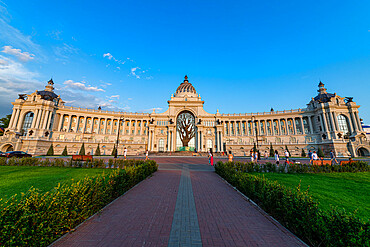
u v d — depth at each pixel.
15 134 53.19
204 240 5.19
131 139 70.38
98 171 17.22
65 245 4.80
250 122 72.75
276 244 5.02
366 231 3.80
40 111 58.31
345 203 8.55
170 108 70.25
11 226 3.84
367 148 51.62
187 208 7.86
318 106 62.69
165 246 4.82
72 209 5.76
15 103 59.72
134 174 12.23
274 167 18.00
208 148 66.31
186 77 84.56
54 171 17.05
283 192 6.77
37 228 4.36
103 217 6.77
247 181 9.98
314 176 15.34
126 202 8.64
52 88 67.75
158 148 66.56
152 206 8.10
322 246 4.68
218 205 8.33
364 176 15.18
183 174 17.38
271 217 6.95
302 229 5.30
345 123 61.25
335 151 53.66
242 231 5.80
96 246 4.78
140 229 5.82
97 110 71.81
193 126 69.50
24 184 11.28
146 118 73.12
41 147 54.31
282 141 65.81
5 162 21.80
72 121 67.31
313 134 61.72
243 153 65.06
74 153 60.78
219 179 14.97
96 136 66.94
